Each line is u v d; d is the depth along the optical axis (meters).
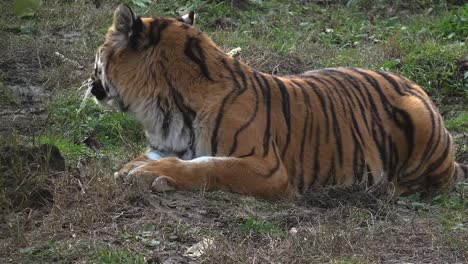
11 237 9.78
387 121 12.27
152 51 11.36
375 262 9.60
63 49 18.25
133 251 9.56
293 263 9.54
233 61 11.54
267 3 22.70
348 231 10.28
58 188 10.69
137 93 11.42
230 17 21.36
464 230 10.80
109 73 11.59
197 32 11.55
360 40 20.36
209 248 9.52
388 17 22.44
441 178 12.55
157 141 11.53
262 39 19.67
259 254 9.63
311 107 11.80
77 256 9.43
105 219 10.26
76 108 15.20
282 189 11.25
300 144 11.66
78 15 20.25
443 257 9.97
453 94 17.02
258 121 11.21
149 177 10.78
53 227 10.03
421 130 12.24
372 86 12.40
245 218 10.46
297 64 18.12
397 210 11.54
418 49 18.38
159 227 10.12
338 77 12.35
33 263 9.29
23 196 10.60
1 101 15.82
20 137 13.29
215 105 11.11
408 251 10.11
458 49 18.17
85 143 14.14
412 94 12.52
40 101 16.03
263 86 11.52
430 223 11.08
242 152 11.03
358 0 23.05
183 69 11.28
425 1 23.02
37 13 20.23
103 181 10.90
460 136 15.09
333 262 9.49
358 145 11.98
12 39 18.50
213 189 10.94
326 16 22.08
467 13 20.62
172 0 21.80
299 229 10.30
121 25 11.41
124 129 14.68
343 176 11.88
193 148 11.26
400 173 12.40
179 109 11.26
